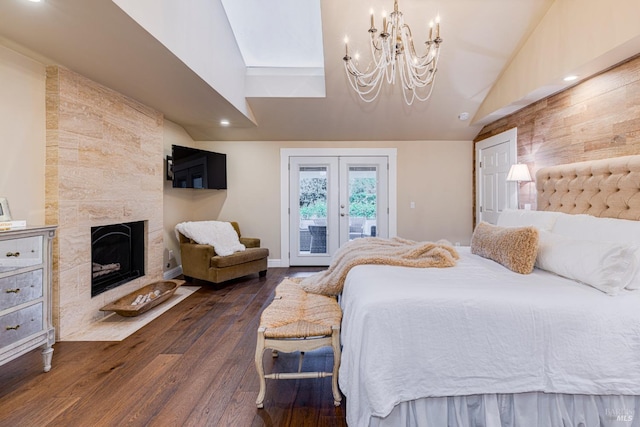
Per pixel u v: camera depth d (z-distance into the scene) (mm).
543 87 2941
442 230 5023
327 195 5086
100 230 3018
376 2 2857
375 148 5008
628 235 1780
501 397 1419
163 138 4129
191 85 2928
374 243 2699
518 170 3355
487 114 3965
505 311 1390
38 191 2412
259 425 1543
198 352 2275
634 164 2115
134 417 1588
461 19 2967
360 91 3852
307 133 4812
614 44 2182
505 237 2074
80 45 2160
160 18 2127
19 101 2277
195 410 1646
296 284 2424
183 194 4738
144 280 3529
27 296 1872
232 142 5051
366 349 1373
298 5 3377
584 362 1359
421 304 1409
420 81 3285
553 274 1855
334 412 1650
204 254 3908
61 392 1796
